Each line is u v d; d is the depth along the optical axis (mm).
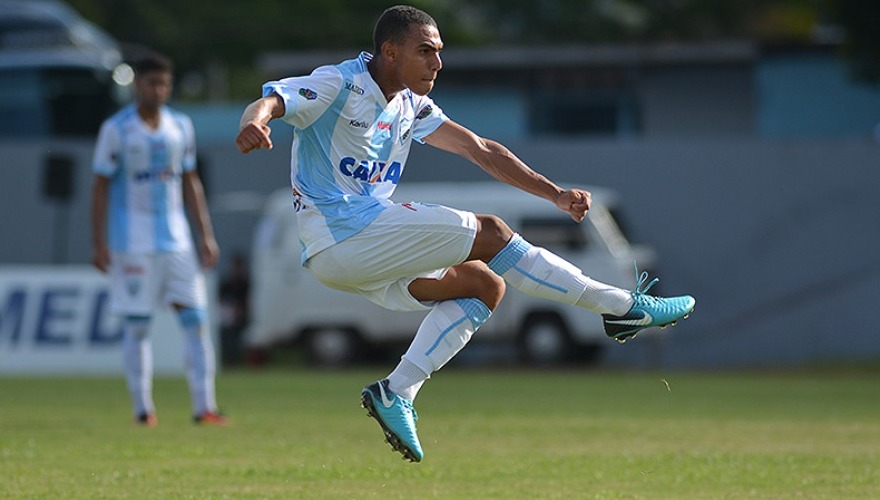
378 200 20375
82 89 97438
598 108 114500
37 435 33094
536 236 77688
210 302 74000
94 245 36531
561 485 24000
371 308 78625
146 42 162875
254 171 89812
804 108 114625
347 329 78875
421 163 88750
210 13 165125
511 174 20969
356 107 20141
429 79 20266
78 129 97188
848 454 29312
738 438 33469
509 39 166875
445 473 25688
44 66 96938
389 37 20172
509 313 78812
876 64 96625
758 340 85375
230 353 85750
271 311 79062
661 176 86500
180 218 37031
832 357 85000
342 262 20172
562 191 20656
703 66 112938
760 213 85812
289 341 79188
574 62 113125
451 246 20062
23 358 67938
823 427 36969
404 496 22375
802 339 85250
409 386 20438
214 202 88875
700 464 27172
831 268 85312
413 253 20016
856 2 91875
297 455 28781
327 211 20250
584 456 28812
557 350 78750
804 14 155250
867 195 84938
